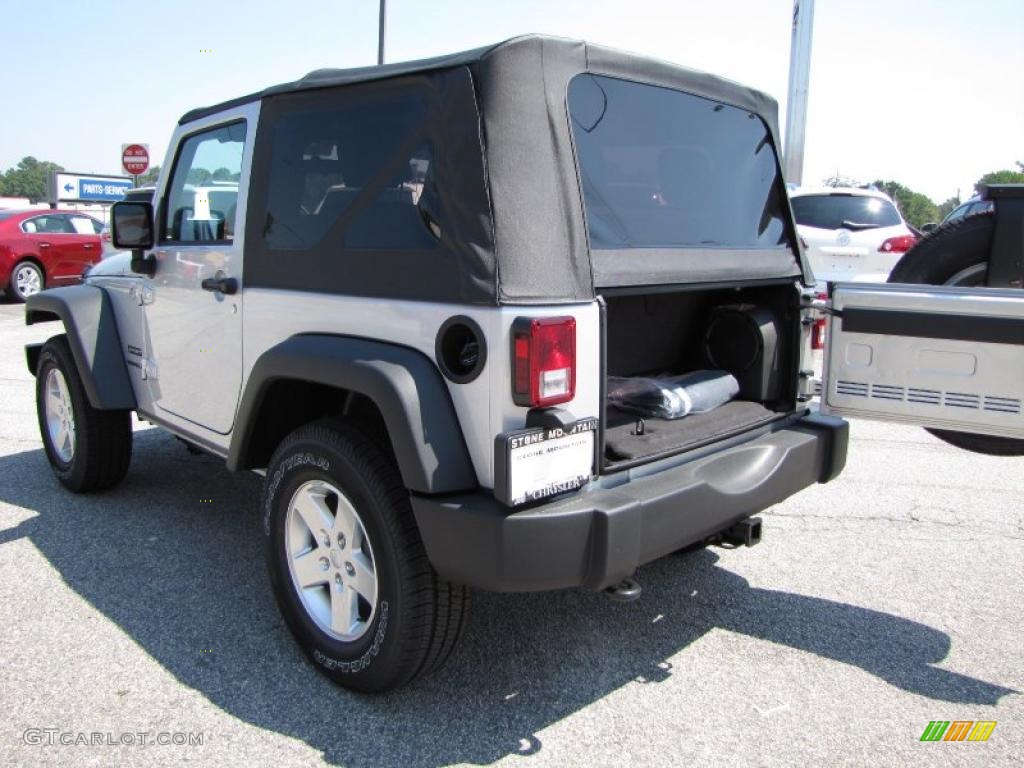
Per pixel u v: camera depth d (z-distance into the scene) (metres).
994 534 4.17
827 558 3.90
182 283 3.59
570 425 2.26
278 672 2.88
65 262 14.21
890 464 5.34
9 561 3.75
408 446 2.29
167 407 3.90
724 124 3.19
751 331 3.27
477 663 2.97
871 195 9.03
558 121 2.39
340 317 2.71
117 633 3.12
